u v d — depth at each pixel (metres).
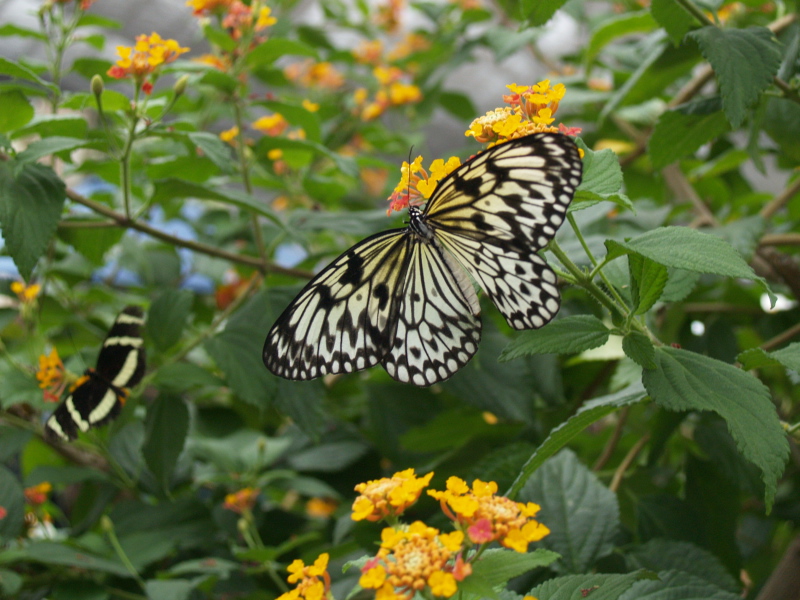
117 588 0.96
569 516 0.85
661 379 0.75
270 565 0.94
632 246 0.74
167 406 0.94
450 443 1.00
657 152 0.90
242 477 1.00
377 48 1.53
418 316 0.77
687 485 0.95
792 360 0.76
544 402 0.97
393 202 0.77
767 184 1.90
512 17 1.45
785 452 0.73
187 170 0.97
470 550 0.73
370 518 0.72
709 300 1.10
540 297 0.74
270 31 1.28
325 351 0.77
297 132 1.15
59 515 1.16
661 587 0.80
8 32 0.99
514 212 0.74
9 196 0.86
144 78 0.89
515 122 0.75
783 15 0.98
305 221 1.00
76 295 1.16
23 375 0.97
